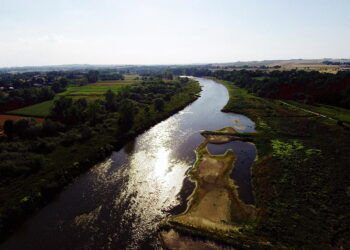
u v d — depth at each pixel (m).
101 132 54.19
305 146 45.00
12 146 41.94
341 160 38.09
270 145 46.78
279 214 26.28
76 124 59.59
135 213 28.55
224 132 56.25
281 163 38.38
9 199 29.02
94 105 62.19
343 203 27.30
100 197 32.06
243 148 47.62
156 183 35.38
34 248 23.95
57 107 60.78
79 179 36.88
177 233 24.73
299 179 33.19
